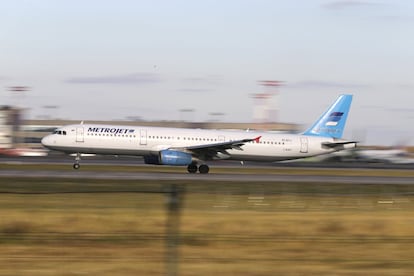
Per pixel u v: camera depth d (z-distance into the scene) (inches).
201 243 3144.7
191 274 2452.0
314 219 4023.1
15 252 2819.9
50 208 4274.1
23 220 3666.3
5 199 4840.1
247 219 3924.7
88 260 2659.9
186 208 4507.9
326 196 5856.3
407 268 2637.8
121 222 3693.4
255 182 7564.0
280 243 3196.4
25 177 7313.0
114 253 2824.8
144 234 3339.1
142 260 2669.8
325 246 3147.1
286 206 4931.1
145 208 4365.2
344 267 2640.3
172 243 2311.8
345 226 3769.7
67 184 6555.1
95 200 4879.4
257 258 2802.7
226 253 2910.9
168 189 2492.6
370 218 4185.5
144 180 7263.8
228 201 5142.7
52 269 2480.3
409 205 5452.8
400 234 3604.8
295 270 2564.0
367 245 3201.3
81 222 3663.9
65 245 3011.8
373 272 2546.8
